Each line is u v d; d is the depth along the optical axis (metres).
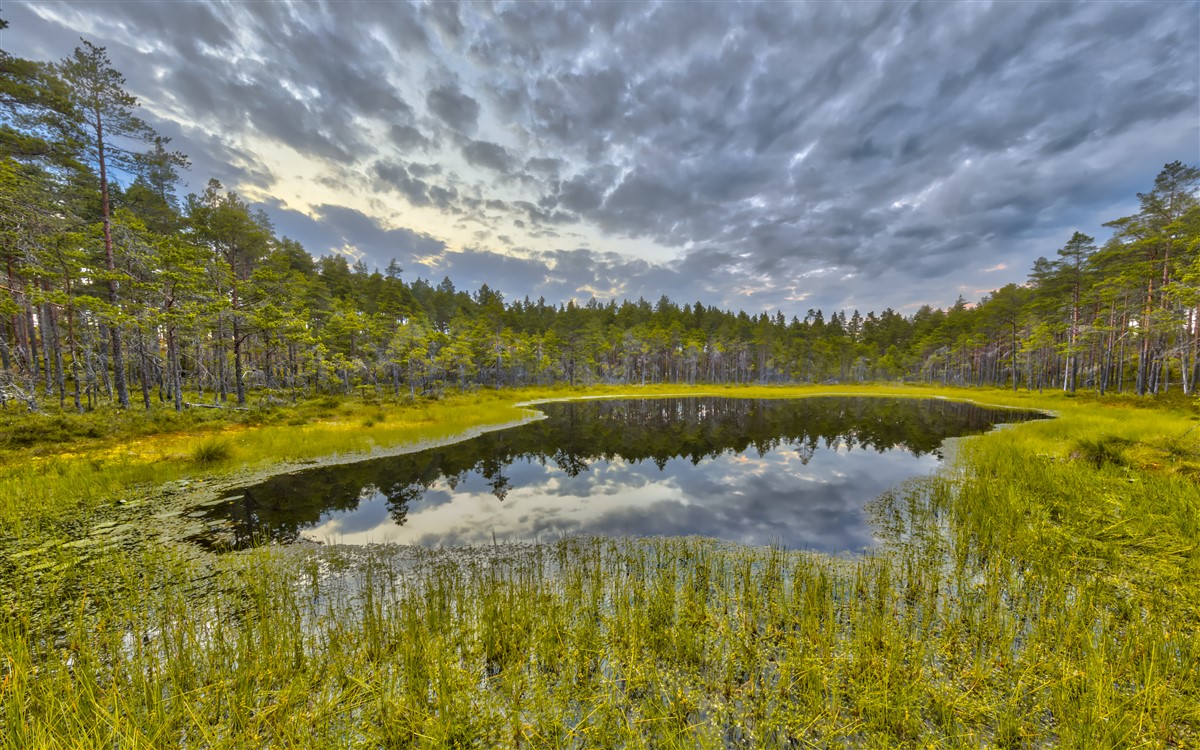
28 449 13.02
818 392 58.22
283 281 35.53
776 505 10.40
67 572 6.47
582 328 81.19
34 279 22.61
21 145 18.72
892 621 5.04
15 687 3.41
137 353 23.22
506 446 18.38
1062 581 5.80
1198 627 4.63
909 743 3.38
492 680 4.18
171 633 4.94
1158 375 37.03
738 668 4.31
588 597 5.79
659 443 19.64
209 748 3.26
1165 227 31.36
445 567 7.00
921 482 12.20
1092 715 3.33
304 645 4.70
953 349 72.25
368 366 40.94
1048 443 14.76
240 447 15.02
